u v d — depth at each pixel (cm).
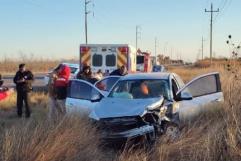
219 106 1162
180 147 891
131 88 1196
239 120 935
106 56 2462
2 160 780
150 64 3809
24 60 7469
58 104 1428
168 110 1127
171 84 1197
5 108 1873
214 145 837
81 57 2477
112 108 1079
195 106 1190
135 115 1038
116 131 1037
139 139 1025
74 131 927
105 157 949
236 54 1270
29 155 798
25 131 865
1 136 848
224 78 1492
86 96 1288
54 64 7575
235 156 812
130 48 2469
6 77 4897
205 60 7306
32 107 1903
